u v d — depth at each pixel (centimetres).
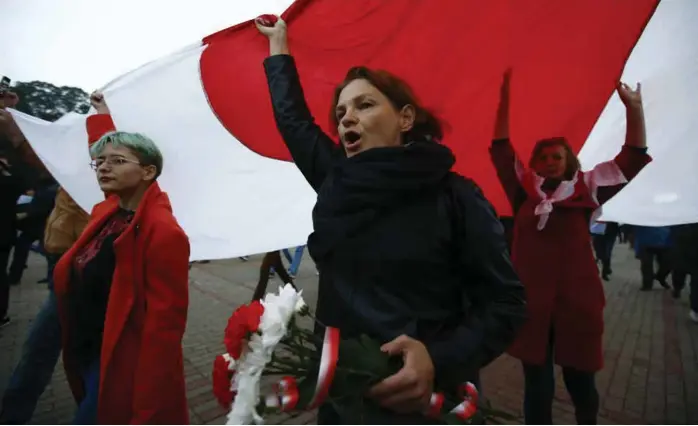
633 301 561
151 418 139
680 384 300
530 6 194
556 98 222
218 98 206
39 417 250
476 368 90
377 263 97
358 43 201
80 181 234
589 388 195
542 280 196
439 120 118
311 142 135
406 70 207
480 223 96
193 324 434
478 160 232
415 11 197
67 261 158
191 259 212
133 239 148
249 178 219
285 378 91
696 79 236
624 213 261
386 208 100
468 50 205
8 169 338
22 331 393
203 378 306
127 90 204
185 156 212
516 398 282
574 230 196
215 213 217
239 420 86
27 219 369
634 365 335
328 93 206
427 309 96
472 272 98
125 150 164
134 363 145
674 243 475
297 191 223
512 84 216
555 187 203
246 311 91
